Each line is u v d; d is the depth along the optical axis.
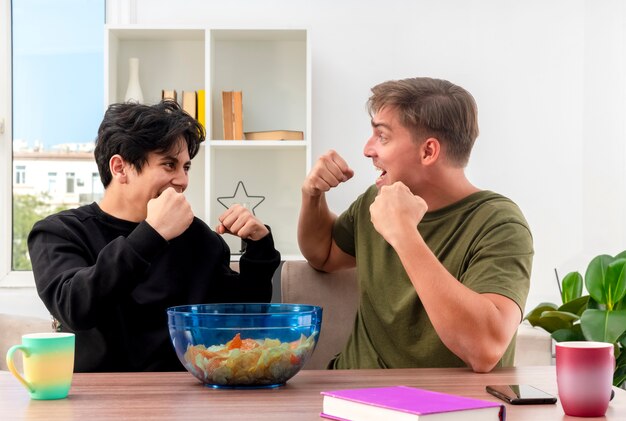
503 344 1.59
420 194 2.01
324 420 1.12
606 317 2.48
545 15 3.56
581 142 3.56
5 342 2.53
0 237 3.55
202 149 3.40
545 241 3.55
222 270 2.21
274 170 3.51
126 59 3.48
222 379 1.34
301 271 2.33
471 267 1.80
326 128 3.52
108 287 1.71
